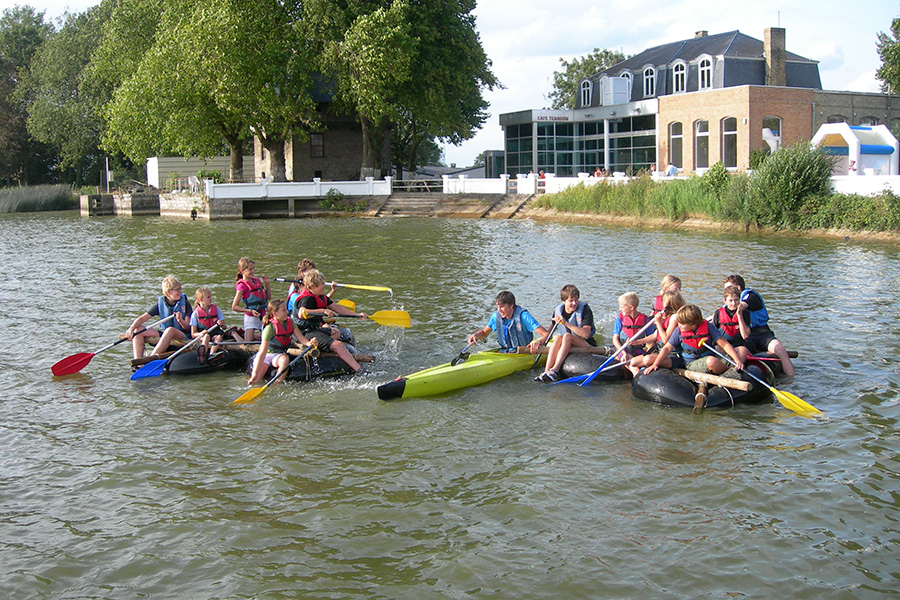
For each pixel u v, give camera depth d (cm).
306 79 3859
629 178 3231
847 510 599
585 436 760
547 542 562
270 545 567
